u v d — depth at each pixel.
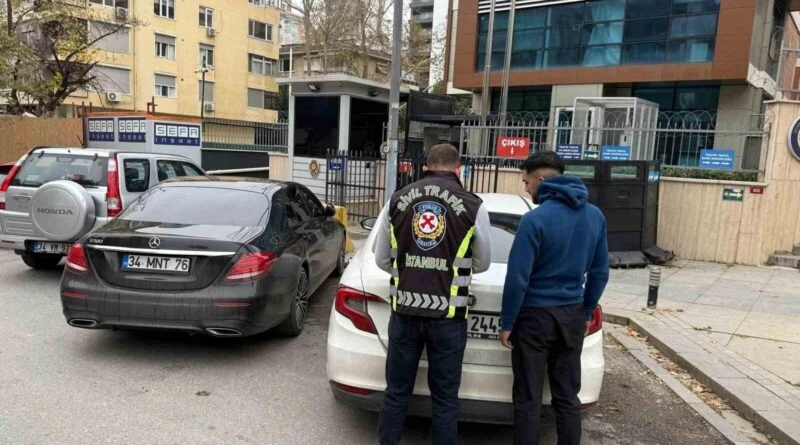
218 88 40.25
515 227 3.99
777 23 22.22
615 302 6.70
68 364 4.42
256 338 5.22
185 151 14.40
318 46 38.22
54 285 6.66
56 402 3.77
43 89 17.84
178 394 3.99
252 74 42.72
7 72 14.55
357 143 14.09
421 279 2.87
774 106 8.77
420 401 3.26
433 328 2.88
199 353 4.79
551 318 2.93
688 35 18.80
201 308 4.24
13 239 6.73
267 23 43.44
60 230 6.38
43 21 20.31
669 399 4.30
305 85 13.80
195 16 38.16
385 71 48.53
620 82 20.23
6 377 4.13
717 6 18.20
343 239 7.77
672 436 3.73
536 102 22.92
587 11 20.64
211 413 3.72
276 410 3.81
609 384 4.55
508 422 3.23
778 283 7.82
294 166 14.35
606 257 3.06
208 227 4.77
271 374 4.41
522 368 3.00
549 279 2.95
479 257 2.93
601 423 3.87
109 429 3.45
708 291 7.32
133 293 4.28
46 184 6.39
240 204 5.27
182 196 5.36
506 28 22.39
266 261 4.54
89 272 4.39
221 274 4.33
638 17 19.69
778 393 4.18
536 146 11.26
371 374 3.25
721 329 5.72
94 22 26.50
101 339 5.00
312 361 4.72
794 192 8.89
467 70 23.28
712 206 9.23
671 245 9.58
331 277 7.63
